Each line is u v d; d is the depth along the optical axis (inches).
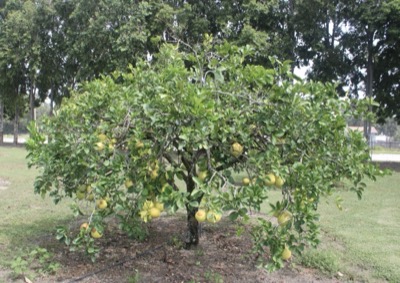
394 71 695.7
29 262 151.6
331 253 172.4
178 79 126.7
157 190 124.9
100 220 126.8
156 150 124.0
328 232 210.2
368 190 354.6
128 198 130.2
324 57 648.4
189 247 173.5
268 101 123.6
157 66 163.3
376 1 581.0
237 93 131.1
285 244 117.0
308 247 180.2
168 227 210.4
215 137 119.8
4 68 869.8
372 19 570.3
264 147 127.0
